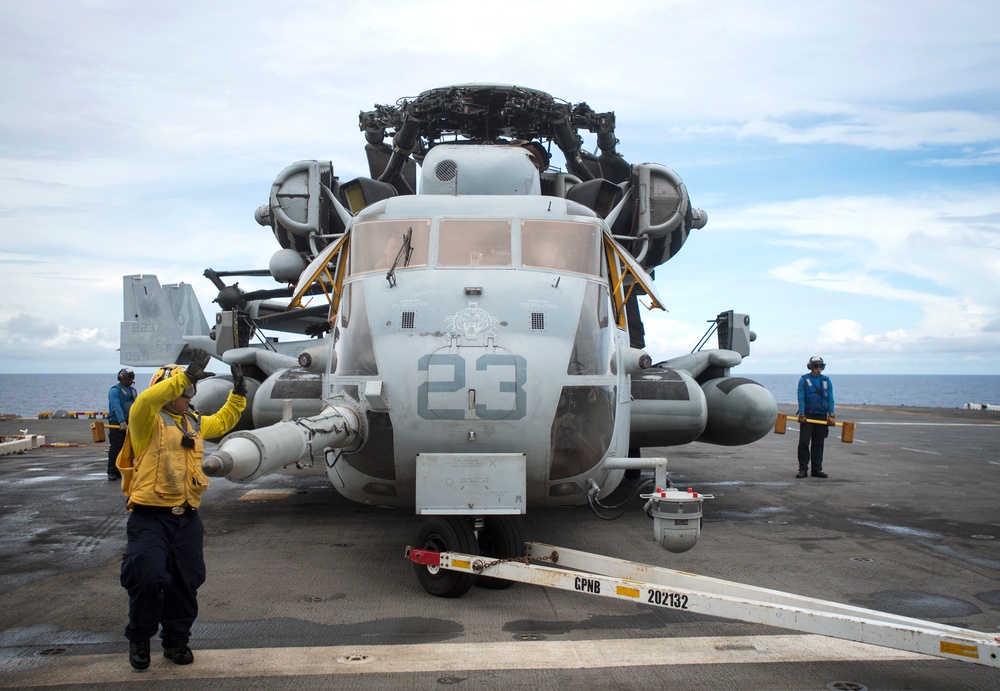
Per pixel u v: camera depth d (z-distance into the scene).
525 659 4.38
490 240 6.25
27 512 8.88
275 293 12.19
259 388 8.62
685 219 9.48
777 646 4.61
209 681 4.07
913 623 4.17
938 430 21.19
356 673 4.17
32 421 27.05
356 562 6.65
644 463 5.71
